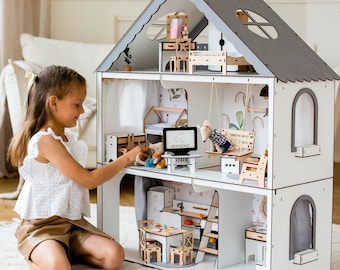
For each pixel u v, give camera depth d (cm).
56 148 220
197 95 236
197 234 242
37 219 221
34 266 216
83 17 418
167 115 262
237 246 229
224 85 242
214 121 241
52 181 223
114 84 249
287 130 200
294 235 210
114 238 250
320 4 389
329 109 217
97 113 246
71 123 229
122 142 244
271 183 198
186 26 233
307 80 204
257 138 235
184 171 227
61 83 224
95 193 343
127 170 237
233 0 218
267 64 197
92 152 327
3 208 312
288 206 203
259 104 234
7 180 379
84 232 227
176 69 227
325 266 220
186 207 248
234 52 220
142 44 243
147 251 231
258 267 203
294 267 208
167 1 229
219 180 211
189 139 231
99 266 224
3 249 245
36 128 227
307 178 209
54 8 417
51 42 377
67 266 209
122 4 414
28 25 410
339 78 220
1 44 394
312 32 393
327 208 219
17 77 339
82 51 375
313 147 208
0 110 357
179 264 228
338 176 386
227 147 218
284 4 396
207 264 229
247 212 232
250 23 214
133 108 255
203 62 214
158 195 249
